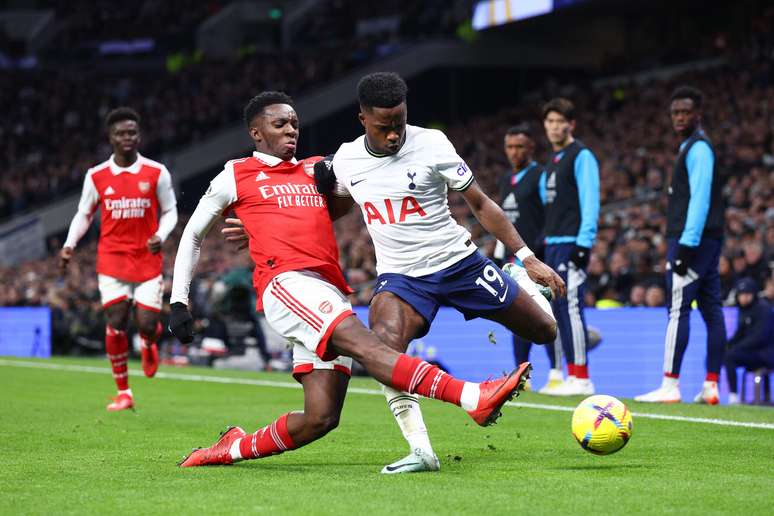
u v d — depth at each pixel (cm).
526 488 543
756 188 2120
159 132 4297
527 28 4219
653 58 3900
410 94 4219
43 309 2339
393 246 630
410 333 622
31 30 5262
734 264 1625
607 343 1377
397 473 600
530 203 1166
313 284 601
